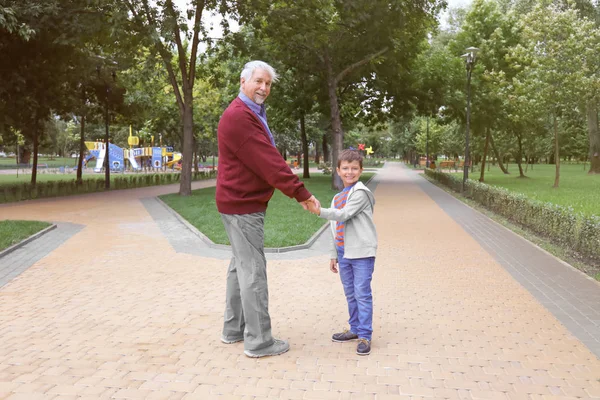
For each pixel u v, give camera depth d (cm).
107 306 505
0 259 746
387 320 464
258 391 313
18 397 301
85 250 826
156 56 1795
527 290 579
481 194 1648
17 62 1888
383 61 2367
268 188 363
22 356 369
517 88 2231
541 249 848
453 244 898
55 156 9919
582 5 2973
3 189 2044
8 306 503
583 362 364
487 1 2833
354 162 378
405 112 2909
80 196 2028
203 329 434
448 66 2659
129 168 5459
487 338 415
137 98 2706
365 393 312
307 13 1766
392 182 2994
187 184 1955
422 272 674
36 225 1044
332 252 411
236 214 358
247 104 350
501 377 337
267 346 372
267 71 349
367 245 377
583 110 2441
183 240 932
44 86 2108
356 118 3228
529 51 2127
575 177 3200
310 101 2817
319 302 524
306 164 3303
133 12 1634
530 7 3136
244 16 1784
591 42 2028
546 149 5722
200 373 340
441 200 1811
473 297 548
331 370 347
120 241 919
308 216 1250
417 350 387
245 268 362
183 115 1945
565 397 308
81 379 329
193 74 1919
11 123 2353
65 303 515
